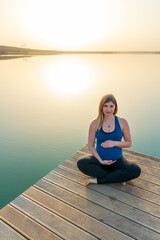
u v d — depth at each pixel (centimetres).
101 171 237
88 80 1599
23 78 1666
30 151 437
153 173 263
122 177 228
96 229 179
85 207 204
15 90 1190
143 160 297
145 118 673
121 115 706
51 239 170
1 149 443
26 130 561
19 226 182
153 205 206
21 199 215
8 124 609
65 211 199
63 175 259
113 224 184
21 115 705
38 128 577
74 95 1075
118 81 1520
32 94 1091
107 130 229
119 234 174
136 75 1873
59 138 507
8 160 397
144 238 170
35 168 372
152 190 229
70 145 467
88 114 724
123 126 228
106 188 233
